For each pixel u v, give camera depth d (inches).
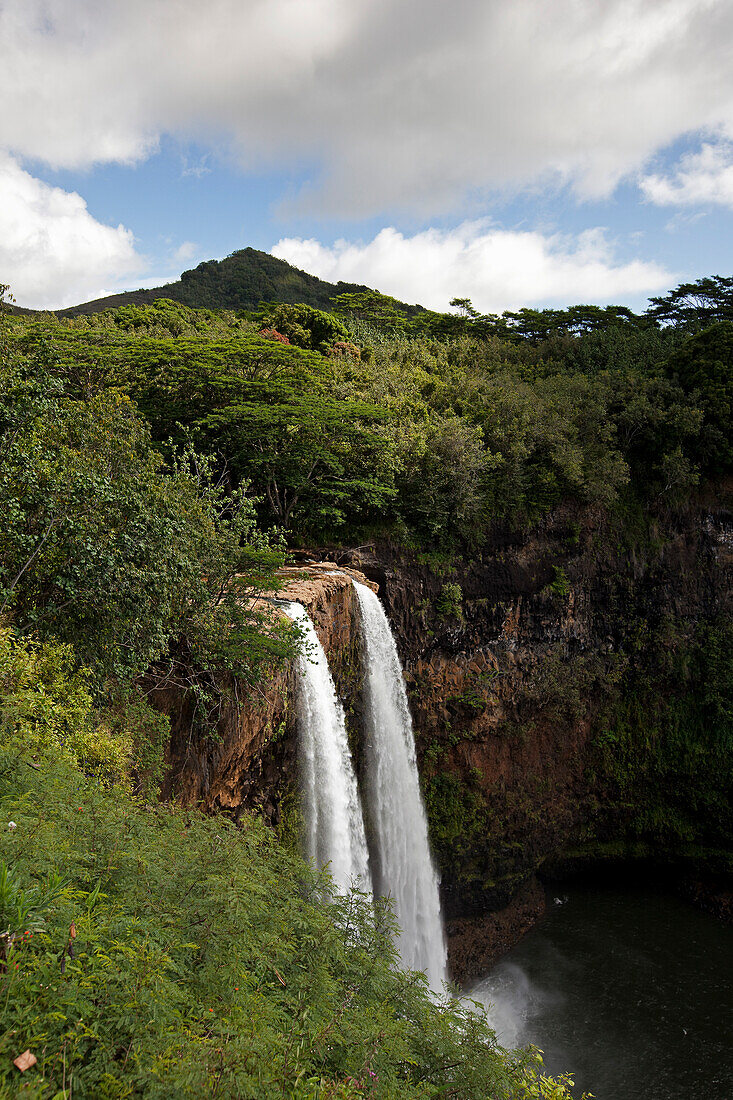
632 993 1041.5
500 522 1275.8
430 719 1211.9
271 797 695.1
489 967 1119.0
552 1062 896.9
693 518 1454.2
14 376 468.4
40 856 223.0
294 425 1115.9
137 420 594.9
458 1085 252.7
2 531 430.6
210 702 583.8
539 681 1312.7
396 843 1007.0
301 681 733.3
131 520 501.0
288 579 861.8
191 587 574.9
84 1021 176.6
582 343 2164.1
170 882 250.7
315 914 294.7
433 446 1235.9
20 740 312.3
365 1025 240.5
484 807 1245.7
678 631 1433.3
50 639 437.1
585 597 1370.6
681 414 1433.3
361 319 2694.4
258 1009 211.8
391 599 1171.9
